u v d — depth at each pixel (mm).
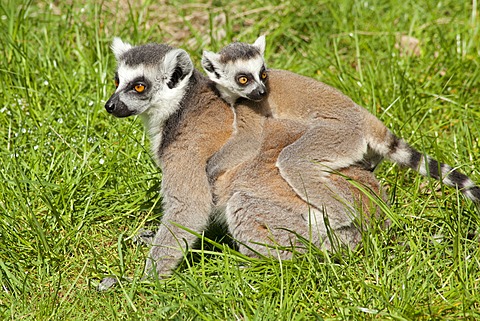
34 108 11414
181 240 8680
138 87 8781
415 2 14375
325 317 7441
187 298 7984
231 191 8742
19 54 12281
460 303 7434
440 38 13039
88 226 9289
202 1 15227
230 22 14047
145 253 8938
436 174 8828
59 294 8203
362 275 7977
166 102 8836
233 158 8688
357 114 9016
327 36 13766
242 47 9602
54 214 9000
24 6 14047
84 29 13406
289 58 13344
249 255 8711
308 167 8555
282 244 8578
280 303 7457
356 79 12156
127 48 9508
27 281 8258
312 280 7840
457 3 14445
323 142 8688
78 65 12508
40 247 8625
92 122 10945
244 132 8828
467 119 11102
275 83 9391
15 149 10133
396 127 10953
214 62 9312
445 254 8320
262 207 8625
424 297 7621
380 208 8672
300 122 9070
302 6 14336
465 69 12305
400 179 9797
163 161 8891
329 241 8523
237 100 9172
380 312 7188
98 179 9977
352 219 8547
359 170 8891
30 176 9914
